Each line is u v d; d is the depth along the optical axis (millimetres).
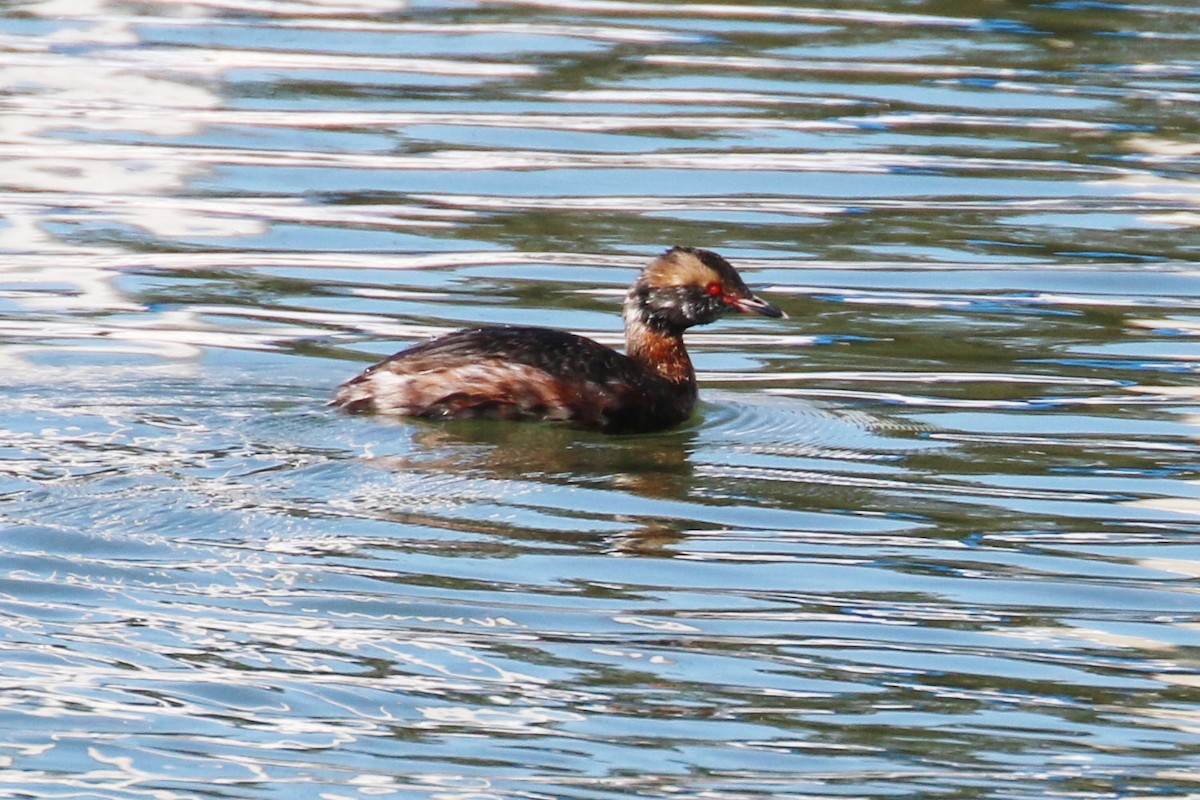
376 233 19734
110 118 23203
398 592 11367
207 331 16859
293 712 9875
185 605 11031
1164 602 11648
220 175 21375
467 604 11266
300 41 26516
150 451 13406
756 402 15625
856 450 14391
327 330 17047
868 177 21625
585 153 22172
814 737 9789
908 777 9391
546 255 19188
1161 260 19438
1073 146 22844
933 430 14930
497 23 27594
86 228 19672
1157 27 28047
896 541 12547
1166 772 9477
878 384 16141
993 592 11766
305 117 23359
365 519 12438
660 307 15484
